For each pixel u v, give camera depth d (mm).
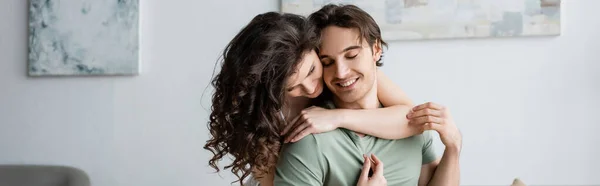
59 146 2836
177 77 2715
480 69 2453
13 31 2855
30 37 2795
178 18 2711
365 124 1313
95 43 2738
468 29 2432
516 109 2438
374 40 1264
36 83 2852
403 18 2471
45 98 2846
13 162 2873
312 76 1245
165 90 2727
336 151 1273
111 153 2787
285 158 1253
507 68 2439
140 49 2734
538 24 2393
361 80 1247
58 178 2695
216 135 1298
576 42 2398
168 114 2729
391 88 1524
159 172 2742
